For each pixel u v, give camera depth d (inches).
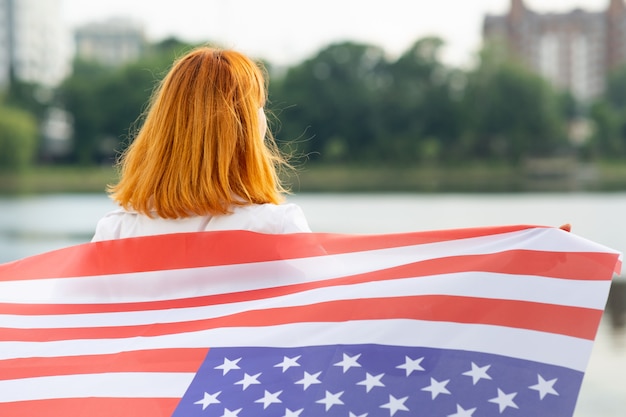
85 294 74.5
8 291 75.9
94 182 2970.0
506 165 3154.5
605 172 3061.0
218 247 71.8
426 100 3218.5
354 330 65.2
